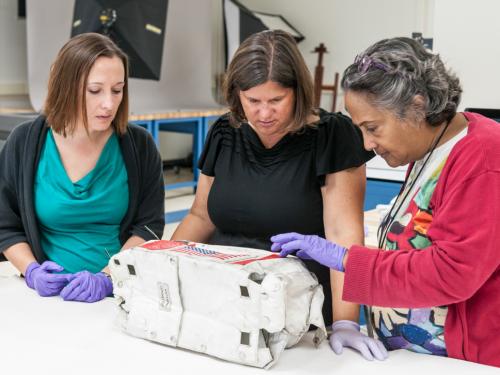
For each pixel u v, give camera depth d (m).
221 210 1.51
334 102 6.40
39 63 4.82
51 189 1.69
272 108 1.32
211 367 1.13
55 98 1.61
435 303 1.07
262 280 1.11
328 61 6.52
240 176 1.49
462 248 1.02
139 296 1.25
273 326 1.09
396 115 1.08
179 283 1.18
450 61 2.60
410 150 1.14
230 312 1.12
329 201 1.43
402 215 1.24
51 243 1.75
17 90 5.57
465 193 1.03
